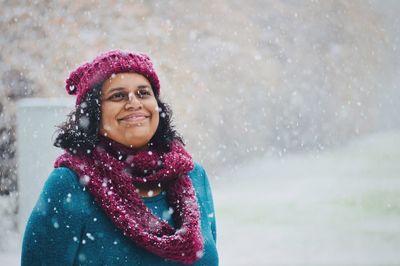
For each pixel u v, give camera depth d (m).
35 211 3.13
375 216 13.71
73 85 3.36
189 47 26.11
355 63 32.09
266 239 11.82
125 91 3.22
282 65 29.50
